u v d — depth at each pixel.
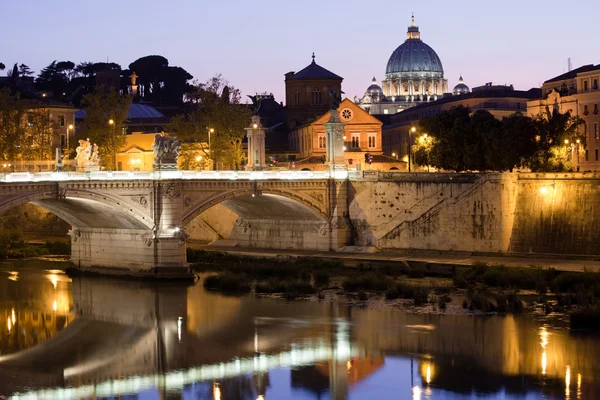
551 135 191.62
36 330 125.69
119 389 101.19
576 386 98.19
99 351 115.19
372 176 180.62
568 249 159.62
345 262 167.12
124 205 157.62
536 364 104.94
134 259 163.00
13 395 99.62
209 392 99.94
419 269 157.25
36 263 181.50
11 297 146.25
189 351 114.38
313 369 106.12
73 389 101.44
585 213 158.62
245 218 198.88
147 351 114.81
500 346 111.50
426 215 174.00
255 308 135.00
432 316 126.94
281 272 159.12
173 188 161.00
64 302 142.38
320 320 126.75
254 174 172.62
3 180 142.50
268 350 113.56
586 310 120.19
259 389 100.31
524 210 164.88
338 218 183.12
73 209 161.62
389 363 107.06
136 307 138.00
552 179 162.25
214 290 150.25
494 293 138.12
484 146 191.88
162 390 100.69
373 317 127.38
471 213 169.00
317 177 181.50
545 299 134.88
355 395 97.75
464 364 105.75
